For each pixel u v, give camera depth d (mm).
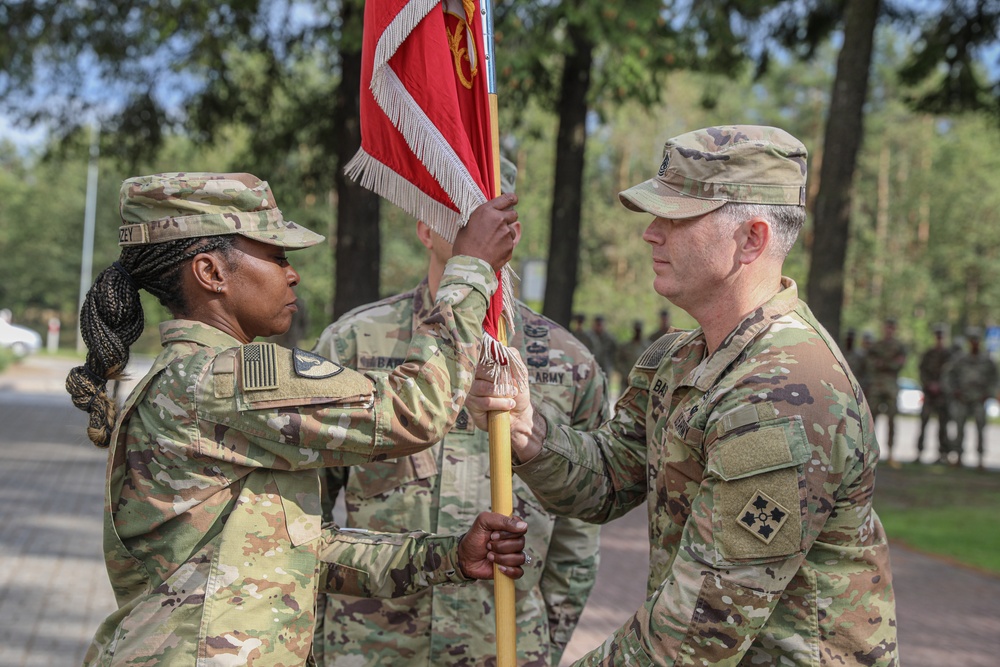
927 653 5219
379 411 1812
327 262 31984
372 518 2594
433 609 2510
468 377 1916
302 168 14211
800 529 1716
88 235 37156
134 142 13328
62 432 12469
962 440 14133
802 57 12094
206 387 1793
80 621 4922
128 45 11797
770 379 1774
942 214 37031
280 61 12617
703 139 1924
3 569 5812
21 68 11961
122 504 1835
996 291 36344
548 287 11242
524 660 2529
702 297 1957
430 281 2658
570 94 11125
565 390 2684
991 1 10211
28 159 47812
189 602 1756
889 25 11211
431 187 2113
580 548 2736
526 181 31875
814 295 8758
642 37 8672
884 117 38562
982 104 11031
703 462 1903
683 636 1751
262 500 1831
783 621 1809
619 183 36094
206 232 1872
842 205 8688
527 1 8531
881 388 14273
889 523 9102
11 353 25766
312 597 1870
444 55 2105
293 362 1813
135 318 1906
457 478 2570
